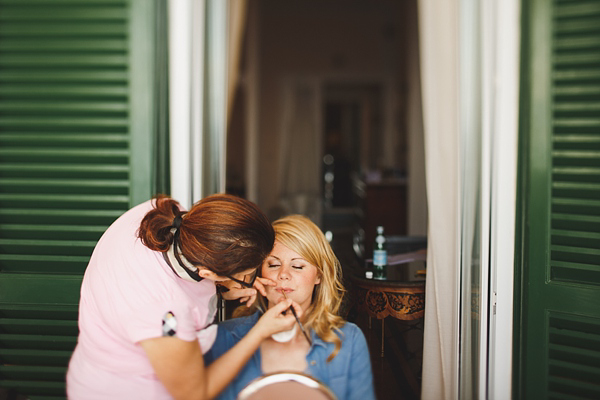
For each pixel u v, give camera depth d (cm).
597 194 171
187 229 136
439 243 182
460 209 181
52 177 179
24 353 182
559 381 177
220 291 170
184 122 188
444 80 182
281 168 742
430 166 182
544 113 173
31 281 179
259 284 181
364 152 852
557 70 171
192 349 139
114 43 177
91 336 145
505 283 183
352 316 201
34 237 181
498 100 182
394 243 280
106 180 179
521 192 179
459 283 182
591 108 168
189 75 187
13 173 179
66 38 177
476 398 184
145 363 144
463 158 181
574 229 174
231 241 133
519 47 177
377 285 202
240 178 559
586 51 169
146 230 141
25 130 178
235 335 177
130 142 178
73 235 180
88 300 148
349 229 475
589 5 167
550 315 176
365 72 751
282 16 743
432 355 183
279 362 173
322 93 853
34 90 176
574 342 175
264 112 748
